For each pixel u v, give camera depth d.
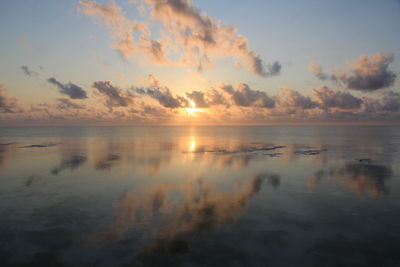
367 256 9.02
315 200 14.98
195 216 12.56
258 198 15.36
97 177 20.88
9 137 79.69
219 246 9.71
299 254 9.16
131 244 9.85
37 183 18.89
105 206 13.96
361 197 15.45
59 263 8.59
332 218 12.27
